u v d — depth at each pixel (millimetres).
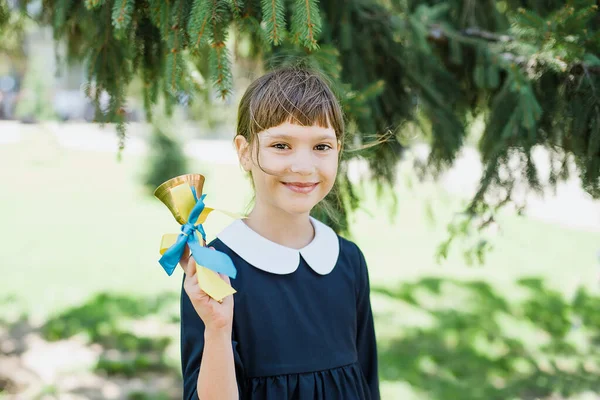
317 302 1202
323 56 1701
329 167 1128
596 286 5219
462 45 2146
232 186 9305
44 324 4020
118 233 6762
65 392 3072
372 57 2027
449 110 2113
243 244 1175
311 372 1158
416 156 2275
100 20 1730
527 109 1759
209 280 971
